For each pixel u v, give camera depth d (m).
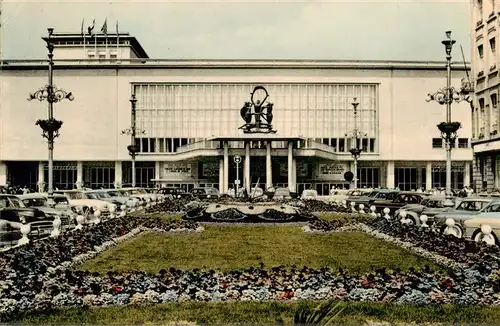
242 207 31.48
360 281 11.35
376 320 9.53
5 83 77.19
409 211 27.52
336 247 19.27
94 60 78.00
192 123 78.06
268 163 65.06
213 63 78.12
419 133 77.31
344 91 78.12
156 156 76.94
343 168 77.31
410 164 79.25
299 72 77.69
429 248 16.55
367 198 41.03
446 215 21.53
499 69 43.00
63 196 29.77
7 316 9.88
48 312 10.18
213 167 76.44
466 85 39.75
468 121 76.81
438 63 77.25
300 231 25.22
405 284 11.02
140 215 35.16
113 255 17.28
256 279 11.45
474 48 48.41
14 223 19.45
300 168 76.31
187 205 39.84
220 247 19.27
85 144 77.38
